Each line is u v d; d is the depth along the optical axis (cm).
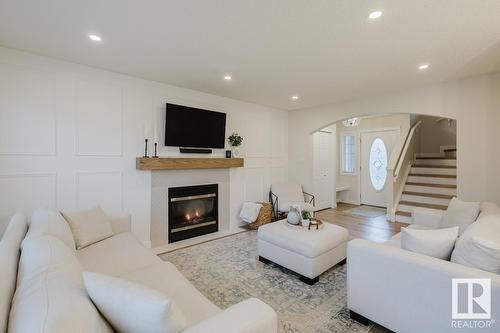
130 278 170
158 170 357
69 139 284
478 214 240
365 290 184
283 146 554
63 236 183
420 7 181
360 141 680
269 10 186
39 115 266
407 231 176
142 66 296
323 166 622
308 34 221
